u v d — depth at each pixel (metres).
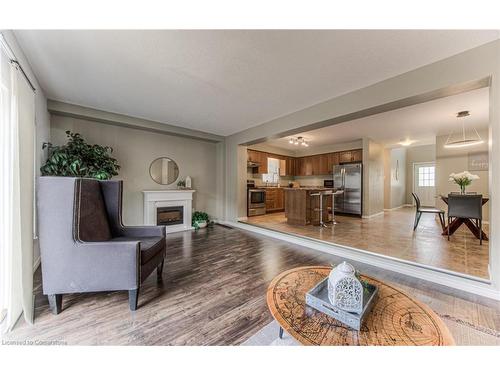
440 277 2.12
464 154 5.01
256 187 6.67
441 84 2.05
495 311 1.65
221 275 2.31
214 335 1.38
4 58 1.51
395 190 8.00
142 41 1.82
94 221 1.98
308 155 7.55
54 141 3.28
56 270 1.58
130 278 1.65
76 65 2.19
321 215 4.80
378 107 2.57
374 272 2.42
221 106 3.31
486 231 4.07
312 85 2.60
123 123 3.75
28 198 1.73
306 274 1.50
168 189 4.59
